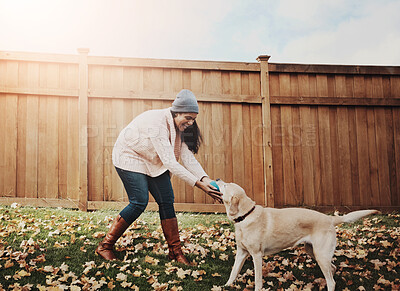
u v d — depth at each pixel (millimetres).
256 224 2979
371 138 5949
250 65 5891
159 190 3480
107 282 2934
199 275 3197
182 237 4164
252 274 3268
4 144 5383
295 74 5965
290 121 5895
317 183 5820
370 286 3084
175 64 5746
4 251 3283
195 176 3508
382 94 6035
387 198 5871
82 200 5402
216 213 5578
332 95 5965
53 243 3709
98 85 5633
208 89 5809
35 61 5512
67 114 5555
